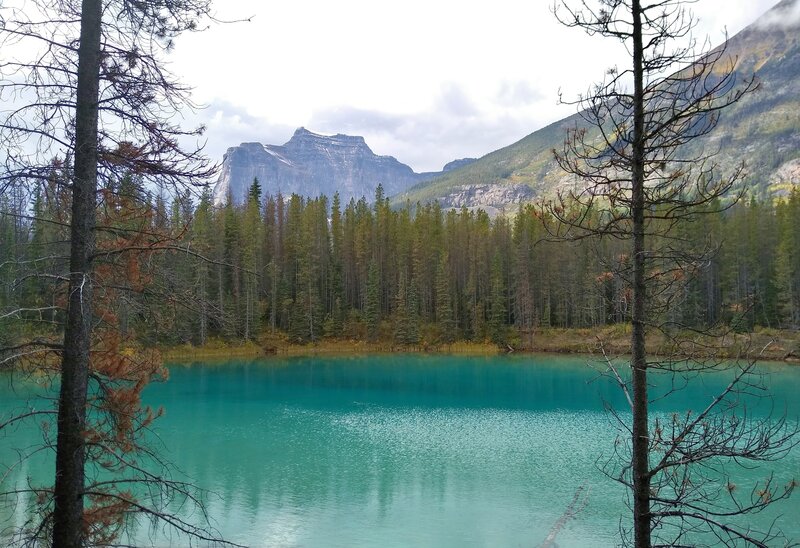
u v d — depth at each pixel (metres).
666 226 6.83
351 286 95.56
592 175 6.75
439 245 98.50
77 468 6.57
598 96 6.64
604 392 48.09
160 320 7.75
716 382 46.66
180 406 40.28
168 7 7.08
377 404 42.16
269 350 74.69
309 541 17.52
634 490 6.41
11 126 6.37
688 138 6.17
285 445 29.64
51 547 6.64
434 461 26.73
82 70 6.78
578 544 17.41
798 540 16.48
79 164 6.70
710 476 22.56
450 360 71.50
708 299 68.31
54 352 6.89
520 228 97.12
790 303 67.25
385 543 17.36
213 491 22.00
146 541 16.58
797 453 25.69
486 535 18.12
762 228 82.94
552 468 25.53
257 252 84.50
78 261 6.68
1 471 21.58
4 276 6.26
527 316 85.38
